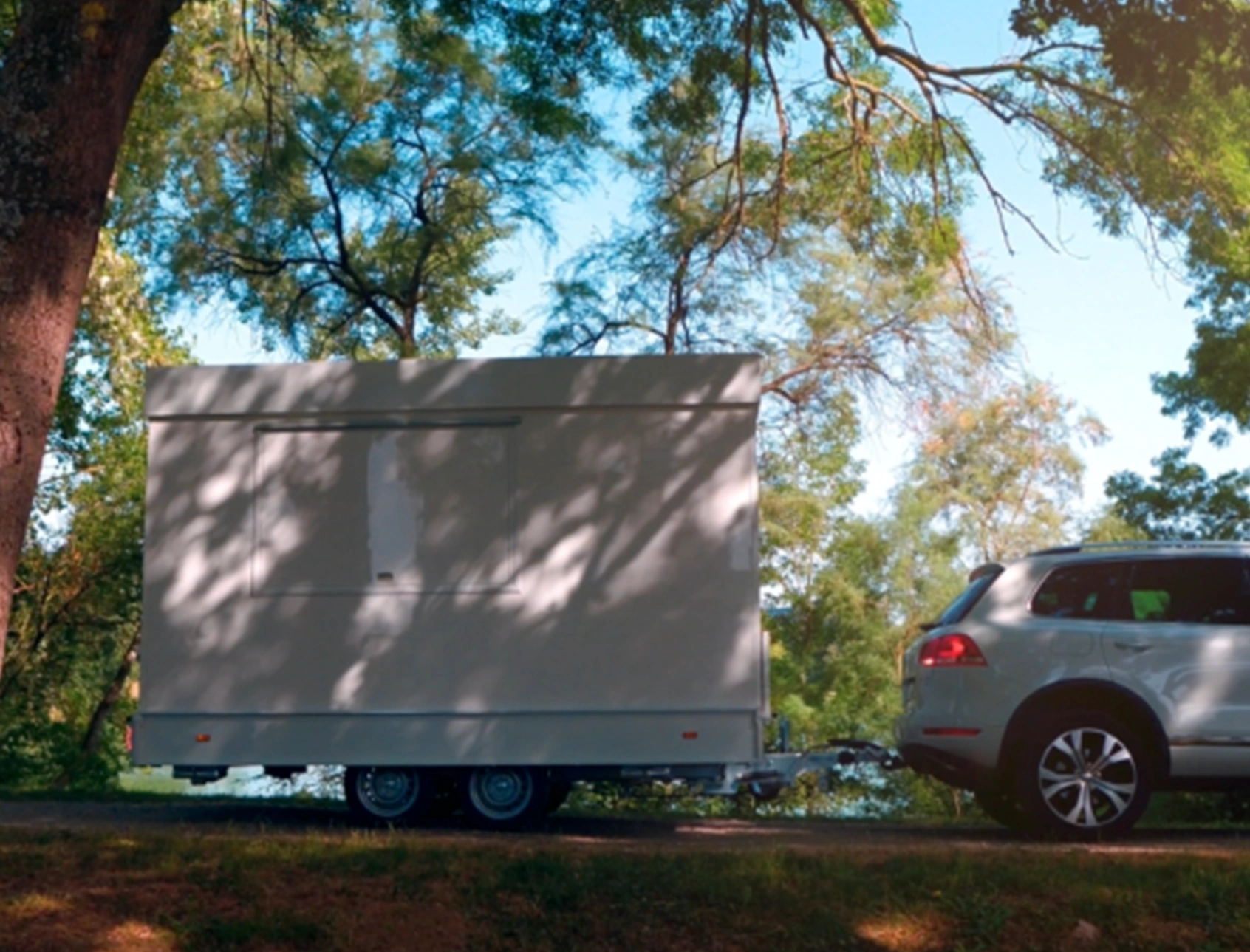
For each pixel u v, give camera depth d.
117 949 6.36
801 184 18.00
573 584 10.02
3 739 22.61
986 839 10.20
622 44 14.67
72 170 7.49
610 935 6.77
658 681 9.94
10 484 7.19
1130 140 14.05
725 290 23.06
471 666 9.99
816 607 30.33
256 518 10.16
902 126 16.48
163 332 23.17
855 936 6.77
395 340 24.88
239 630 10.09
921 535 30.84
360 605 10.06
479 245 23.80
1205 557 10.08
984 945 6.71
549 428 10.12
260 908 6.86
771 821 12.13
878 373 23.42
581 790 14.34
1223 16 10.70
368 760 9.96
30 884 7.14
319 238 23.39
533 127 16.66
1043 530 31.62
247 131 21.59
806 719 29.27
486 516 10.08
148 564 10.16
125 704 27.27
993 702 9.81
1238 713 9.71
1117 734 9.70
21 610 24.88
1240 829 11.55
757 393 10.05
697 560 10.00
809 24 14.41
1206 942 6.73
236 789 14.21
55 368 7.41
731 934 6.79
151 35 7.94
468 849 7.92
